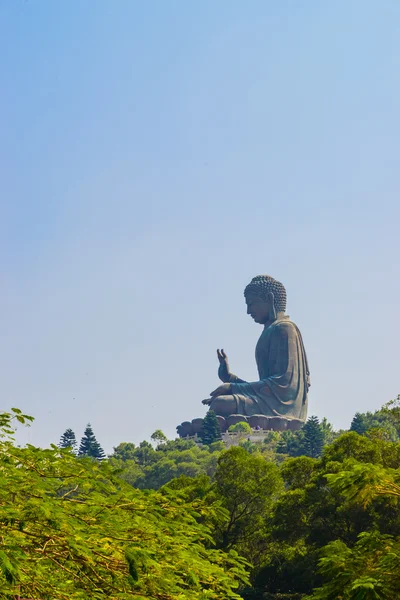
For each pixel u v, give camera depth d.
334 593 35.09
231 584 34.25
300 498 88.75
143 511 32.88
